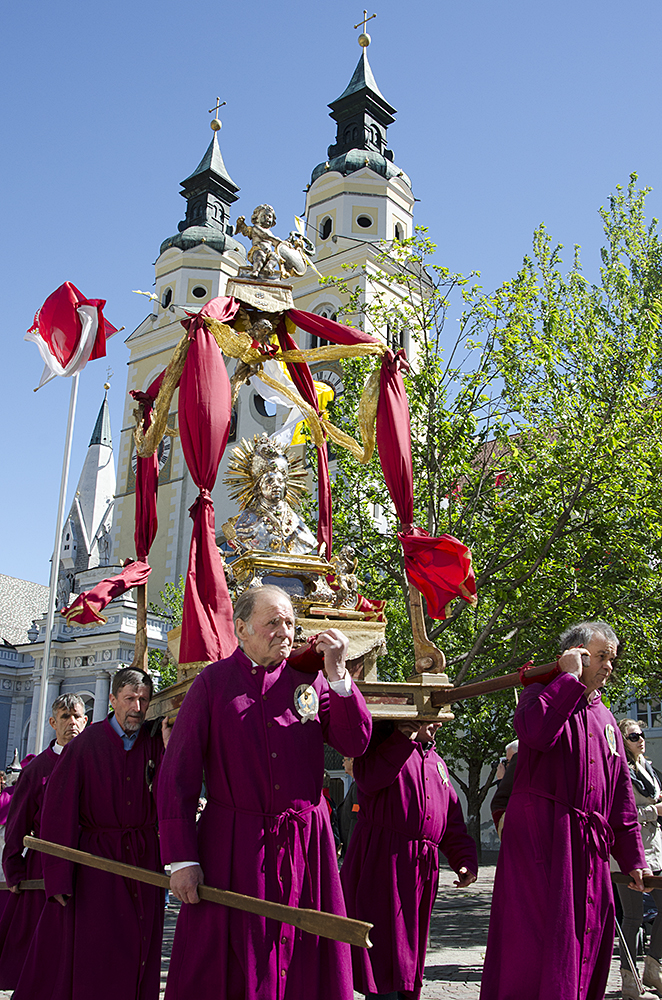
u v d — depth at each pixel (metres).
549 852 4.07
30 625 55.88
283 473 5.83
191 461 4.98
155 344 40.62
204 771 3.55
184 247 41.22
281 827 3.41
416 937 4.98
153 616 35.06
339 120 37.53
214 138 43.38
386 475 5.70
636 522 14.75
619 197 21.06
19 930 5.80
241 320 5.98
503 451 16.69
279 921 3.09
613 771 4.38
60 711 6.05
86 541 51.78
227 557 5.67
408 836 5.07
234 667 3.59
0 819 7.53
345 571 5.62
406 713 4.74
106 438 55.56
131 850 4.73
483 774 29.84
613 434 14.83
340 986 3.33
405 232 35.28
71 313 9.34
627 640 14.57
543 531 14.72
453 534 15.30
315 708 3.63
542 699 4.12
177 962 3.32
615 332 16.75
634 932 7.01
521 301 16.09
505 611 15.44
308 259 6.31
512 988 3.96
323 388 7.21
